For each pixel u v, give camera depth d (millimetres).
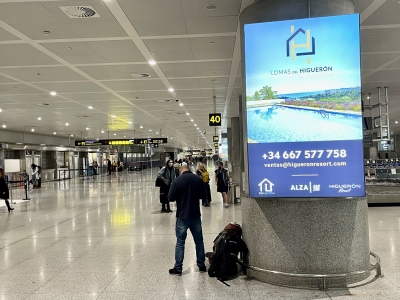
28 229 8086
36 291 4117
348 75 4121
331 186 4137
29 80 9641
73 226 8320
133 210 10820
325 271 4035
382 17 5832
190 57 7871
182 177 4770
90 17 5555
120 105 14359
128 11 5371
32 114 16219
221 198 13789
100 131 26484
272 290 3961
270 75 4297
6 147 22578
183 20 5777
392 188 10938
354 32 4113
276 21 4277
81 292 4051
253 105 4355
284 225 4160
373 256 4871
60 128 23188
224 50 7406
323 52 4160
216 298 3771
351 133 4121
